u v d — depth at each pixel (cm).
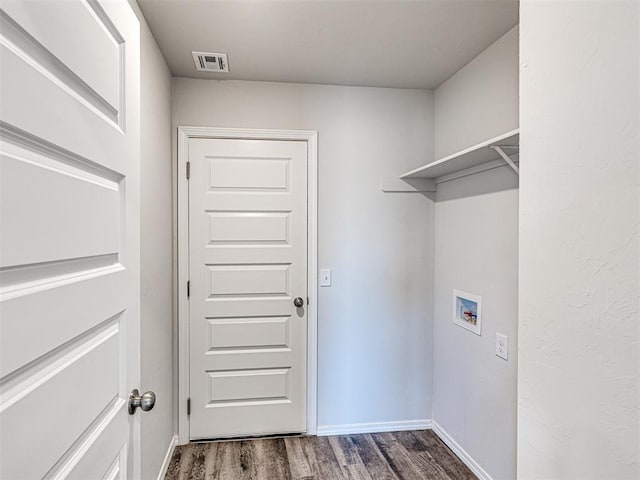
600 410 64
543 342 76
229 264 247
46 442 58
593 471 65
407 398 263
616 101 60
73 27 66
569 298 69
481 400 210
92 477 73
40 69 57
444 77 244
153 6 166
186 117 239
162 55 210
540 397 77
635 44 57
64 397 63
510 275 187
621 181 60
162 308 208
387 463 223
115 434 85
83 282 70
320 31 189
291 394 255
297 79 245
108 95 82
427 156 262
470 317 221
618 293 60
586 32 66
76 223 68
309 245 253
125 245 92
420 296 263
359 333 259
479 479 208
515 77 186
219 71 232
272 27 185
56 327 61
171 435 233
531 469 79
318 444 244
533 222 78
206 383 246
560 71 72
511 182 186
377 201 260
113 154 84
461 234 230
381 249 260
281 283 252
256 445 242
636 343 58
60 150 63
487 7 169
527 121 80
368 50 208
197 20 177
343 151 256
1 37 49
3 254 49
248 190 247
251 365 250
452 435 239
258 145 248
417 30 188
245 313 249
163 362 210
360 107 257
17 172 52
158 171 199
